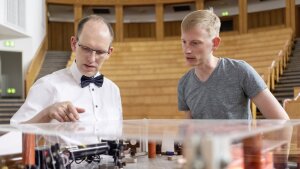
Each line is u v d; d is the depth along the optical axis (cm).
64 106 77
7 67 889
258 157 37
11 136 54
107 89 121
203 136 26
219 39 93
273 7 896
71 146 58
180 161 31
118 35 857
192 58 93
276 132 43
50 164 51
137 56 767
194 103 108
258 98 98
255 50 701
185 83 113
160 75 649
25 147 50
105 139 65
